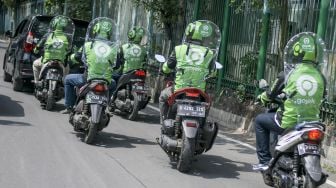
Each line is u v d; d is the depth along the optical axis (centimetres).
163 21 1602
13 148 782
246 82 1244
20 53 1376
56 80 1128
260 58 1177
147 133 1016
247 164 838
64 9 2734
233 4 1288
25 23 1489
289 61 636
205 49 762
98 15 2577
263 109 1106
